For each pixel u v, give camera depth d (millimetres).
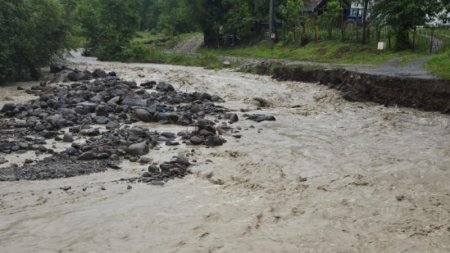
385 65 31422
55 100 22688
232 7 65875
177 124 19500
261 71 36094
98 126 18609
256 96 26984
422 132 18891
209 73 36375
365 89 25828
